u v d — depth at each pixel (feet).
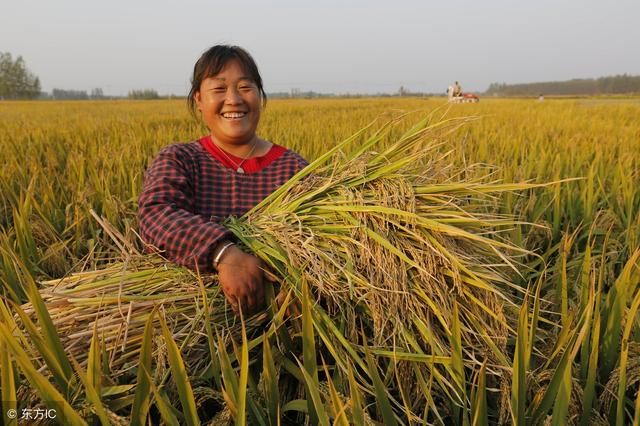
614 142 24.54
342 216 6.01
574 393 5.09
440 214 5.90
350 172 6.55
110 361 5.10
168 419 4.24
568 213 13.10
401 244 5.71
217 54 7.27
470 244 6.15
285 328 5.53
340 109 78.07
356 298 5.69
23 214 9.80
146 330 4.28
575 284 8.27
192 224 5.84
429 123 6.63
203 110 7.59
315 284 5.66
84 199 11.95
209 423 4.76
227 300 5.81
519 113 58.34
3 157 21.11
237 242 6.19
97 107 107.14
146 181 7.02
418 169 6.83
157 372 4.93
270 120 45.98
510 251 8.64
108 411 4.25
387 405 4.51
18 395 4.59
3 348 4.01
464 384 4.92
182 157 7.27
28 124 44.37
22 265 4.47
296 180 6.72
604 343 5.89
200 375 5.28
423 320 5.54
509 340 6.44
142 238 6.54
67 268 9.21
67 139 28.86
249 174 7.54
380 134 6.79
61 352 4.65
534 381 5.36
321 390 4.87
